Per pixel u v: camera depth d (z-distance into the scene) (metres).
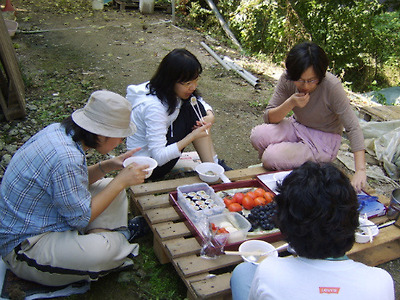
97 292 2.33
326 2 6.84
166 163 3.08
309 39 7.00
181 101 3.02
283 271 1.32
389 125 4.17
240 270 1.89
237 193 2.75
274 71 6.33
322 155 3.18
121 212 2.43
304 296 1.26
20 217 2.06
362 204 2.72
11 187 2.04
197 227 2.42
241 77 5.88
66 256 2.09
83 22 7.43
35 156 2.00
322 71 2.71
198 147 3.17
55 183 1.98
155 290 2.37
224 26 7.83
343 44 7.06
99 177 2.57
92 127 2.01
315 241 1.30
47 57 5.75
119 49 6.36
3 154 3.56
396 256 2.69
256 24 7.40
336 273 1.30
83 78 5.23
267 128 3.38
